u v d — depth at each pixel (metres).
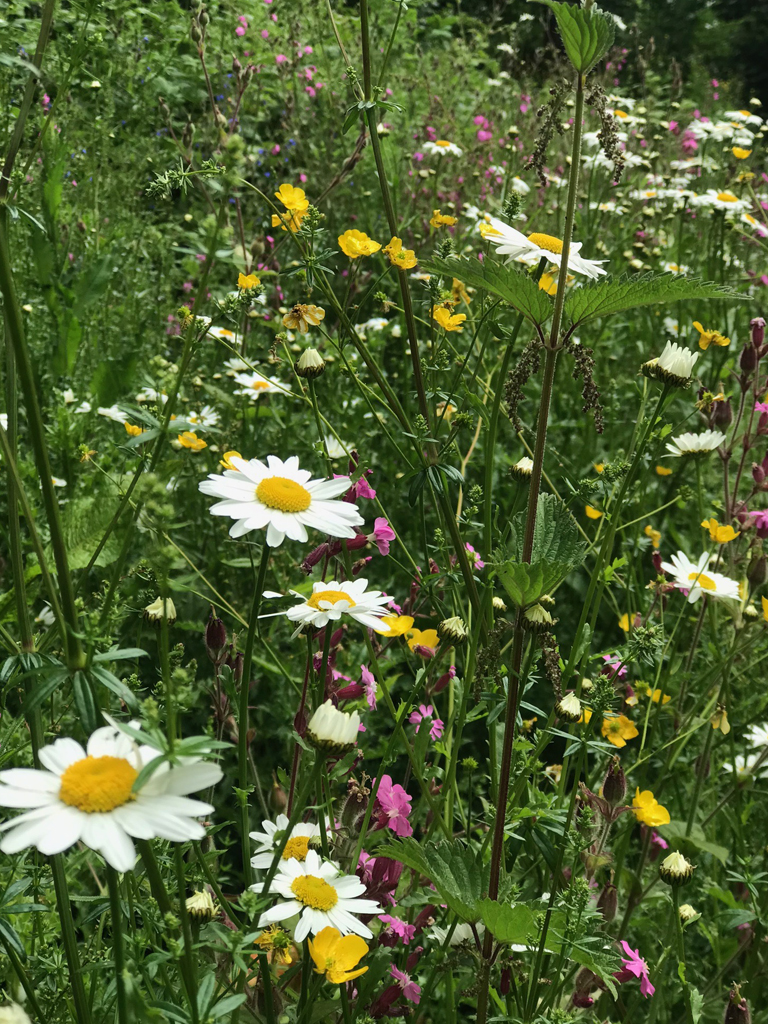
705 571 0.61
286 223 0.52
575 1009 0.43
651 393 0.86
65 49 0.71
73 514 0.37
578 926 0.36
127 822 0.22
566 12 0.33
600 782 0.56
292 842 0.36
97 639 0.26
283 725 0.65
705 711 0.57
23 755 0.45
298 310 0.51
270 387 0.79
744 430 0.68
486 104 1.55
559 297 0.37
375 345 0.89
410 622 0.42
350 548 0.44
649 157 1.19
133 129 1.06
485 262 0.37
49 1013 0.36
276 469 0.34
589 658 0.48
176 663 0.38
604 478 0.55
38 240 0.61
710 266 1.05
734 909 0.49
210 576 0.73
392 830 0.42
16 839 0.21
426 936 0.44
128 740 0.24
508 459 0.84
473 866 0.39
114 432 0.75
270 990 0.33
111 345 0.80
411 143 1.28
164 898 0.27
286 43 1.43
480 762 0.69
